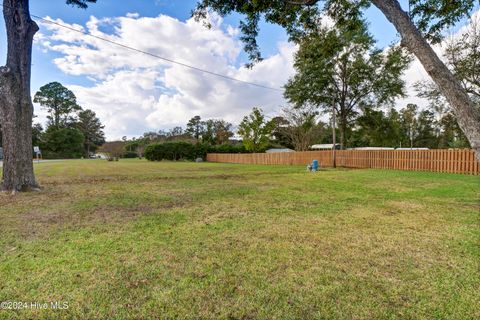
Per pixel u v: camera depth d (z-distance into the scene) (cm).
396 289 218
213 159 3703
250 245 318
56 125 5272
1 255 286
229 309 191
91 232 369
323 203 571
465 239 336
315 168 1599
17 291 214
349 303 198
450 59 1445
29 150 758
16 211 500
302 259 277
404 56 1780
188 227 393
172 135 6275
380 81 2036
